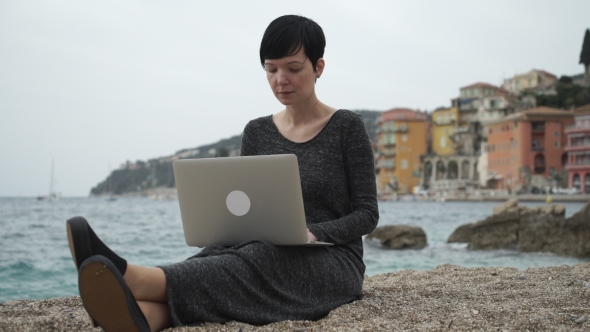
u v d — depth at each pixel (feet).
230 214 7.82
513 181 263.90
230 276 7.25
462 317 8.34
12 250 41.11
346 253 8.91
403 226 52.95
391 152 332.39
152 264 38.70
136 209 199.72
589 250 45.65
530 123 256.52
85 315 8.89
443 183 314.76
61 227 73.36
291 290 7.92
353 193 8.84
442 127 343.05
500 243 50.39
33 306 9.90
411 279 13.87
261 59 8.63
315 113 9.08
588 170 233.96
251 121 9.57
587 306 9.22
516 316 8.46
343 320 7.92
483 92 344.28
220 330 6.93
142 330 6.26
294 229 7.63
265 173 7.50
